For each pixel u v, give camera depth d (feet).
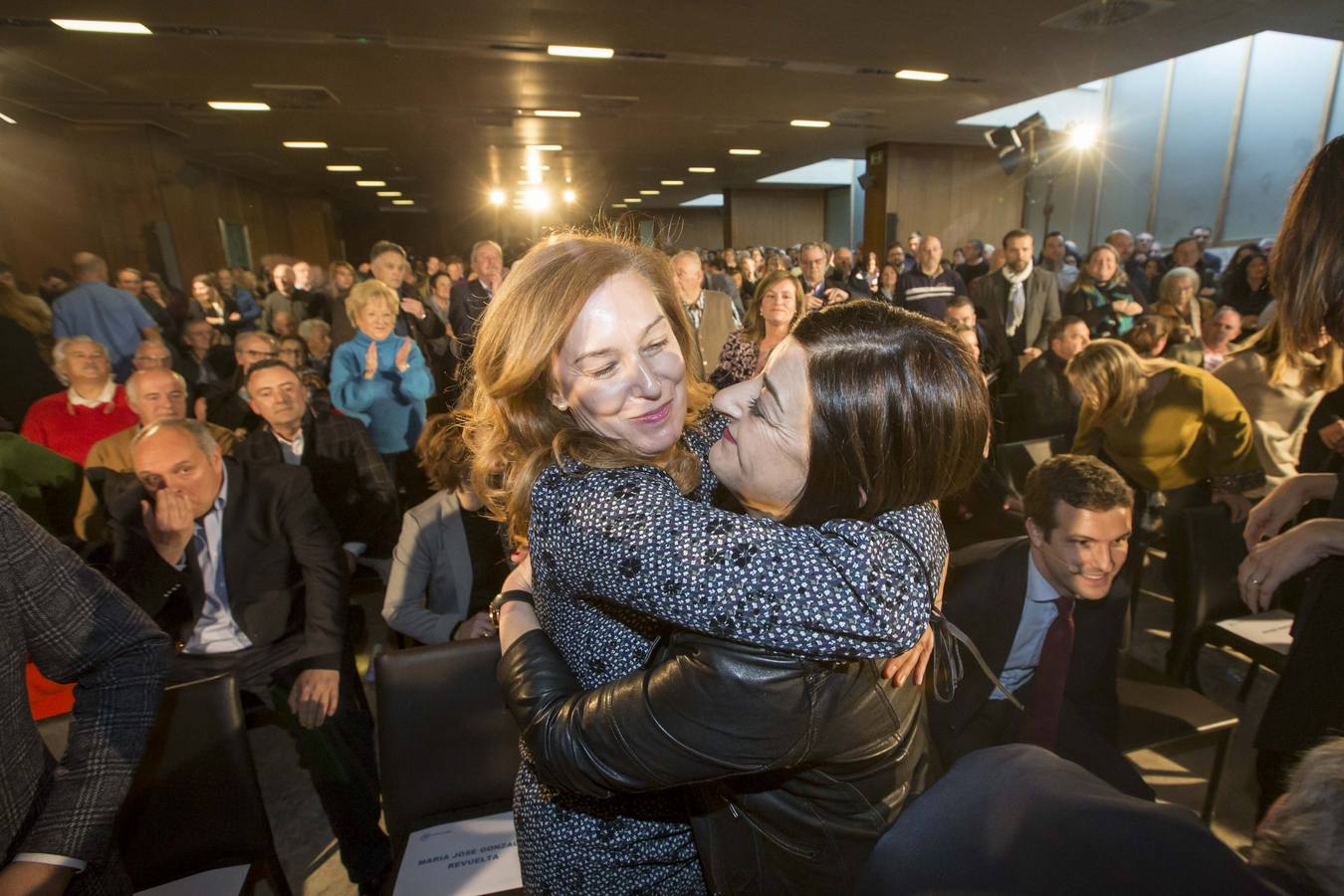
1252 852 1.30
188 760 4.03
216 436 8.14
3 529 2.31
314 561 5.35
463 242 69.92
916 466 1.57
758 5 14.88
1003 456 8.89
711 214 68.13
